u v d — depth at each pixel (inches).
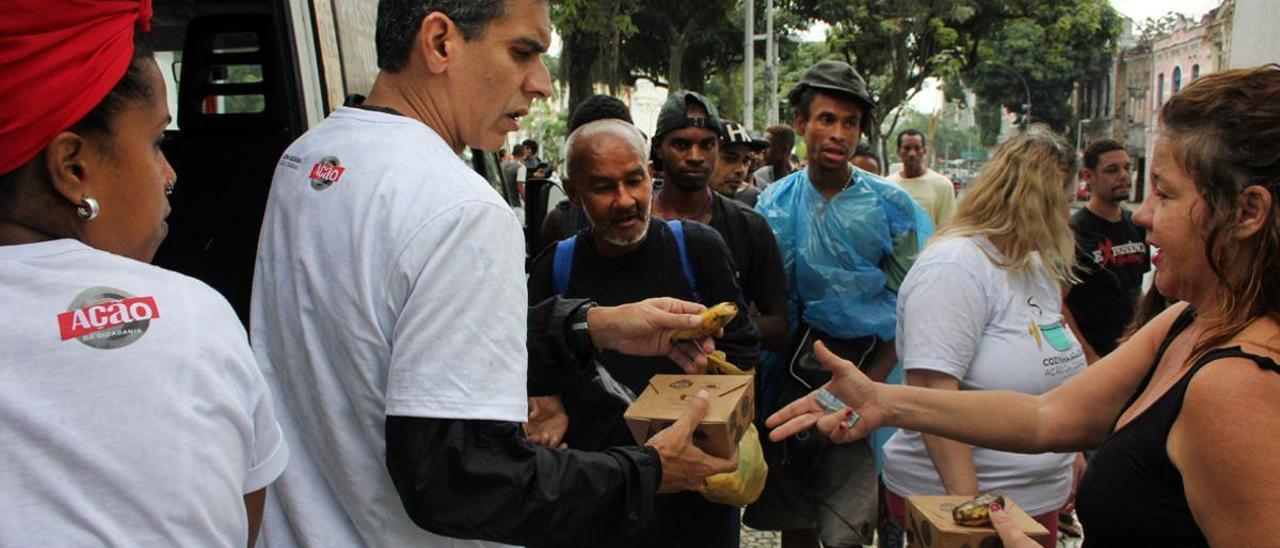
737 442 67.8
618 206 92.2
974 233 94.2
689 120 123.0
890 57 954.1
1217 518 49.4
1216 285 53.4
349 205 52.8
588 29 794.8
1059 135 96.2
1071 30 997.8
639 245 96.5
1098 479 57.6
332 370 53.9
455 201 51.4
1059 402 73.9
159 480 36.3
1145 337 71.1
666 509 90.4
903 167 236.4
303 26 107.3
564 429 91.3
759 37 816.3
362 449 54.0
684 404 68.0
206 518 37.6
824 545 119.0
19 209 39.5
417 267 50.4
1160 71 1656.0
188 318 39.1
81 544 35.1
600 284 97.4
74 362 36.1
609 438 90.1
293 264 54.8
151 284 39.4
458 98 58.0
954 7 928.9
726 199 126.5
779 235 133.0
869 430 74.9
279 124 123.0
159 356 37.3
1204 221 51.9
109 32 39.6
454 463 49.1
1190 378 50.9
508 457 51.5
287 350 56.0
